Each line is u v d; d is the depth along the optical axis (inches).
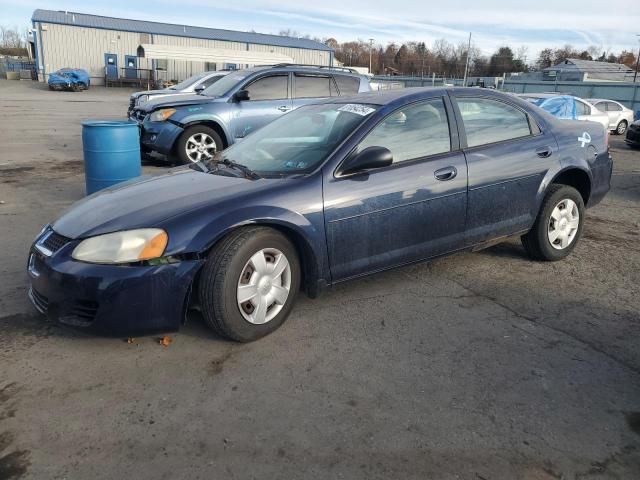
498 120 177.8
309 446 98.0
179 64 2014.0
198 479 90.1
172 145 358.9
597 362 127.2
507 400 111.9
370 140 149.4
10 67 2218.3
